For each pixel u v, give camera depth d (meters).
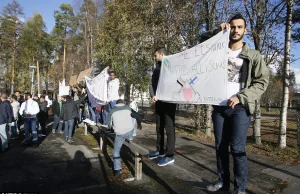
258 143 7.96
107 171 5.48
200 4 9.25
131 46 12.18
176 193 4.10
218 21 8.77
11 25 35.88
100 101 8.38
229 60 2.89
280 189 4.39
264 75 2.70
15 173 5.36
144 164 5.71
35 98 11.10
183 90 3.46
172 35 9.81
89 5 30.69
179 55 3.65
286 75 7.26
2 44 36.47
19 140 9.38
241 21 2.83
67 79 36.31
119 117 5.28
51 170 5.56
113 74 8.16
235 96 2.67
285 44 7.22
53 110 11.13
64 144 8.45
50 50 42.59
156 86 4.40
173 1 9.80
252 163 5.95
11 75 37.75
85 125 10.20
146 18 11.02
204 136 9.41
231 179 4.69
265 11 7.38
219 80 2.93
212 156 6.55
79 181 4.86
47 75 43.03
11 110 7.81
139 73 13.84
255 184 4.62
